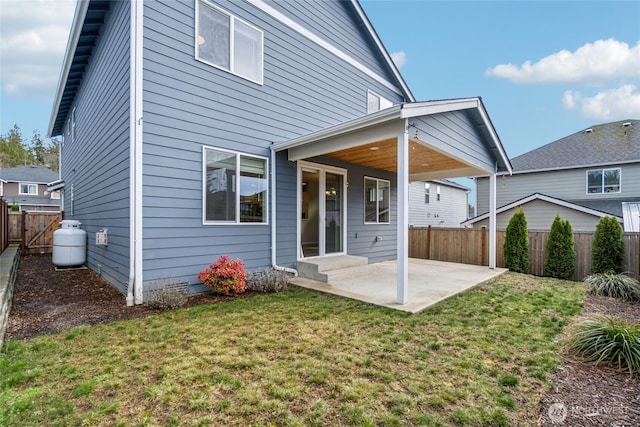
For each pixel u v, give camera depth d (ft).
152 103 16.24
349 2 28.60
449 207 77.10
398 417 7.04
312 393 7.94
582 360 9.85
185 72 17.52
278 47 22.59
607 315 14.64
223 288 17.15
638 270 22.13
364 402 7.57
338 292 17.94
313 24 25.41
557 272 24.61
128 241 16.06
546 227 42.55
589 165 45.60
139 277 15.69
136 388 8.11
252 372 8.94
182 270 17.29
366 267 24.22
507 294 18.33
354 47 29.63
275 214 21.98
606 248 22.80
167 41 16.84
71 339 11.21
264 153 21.47
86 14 19.69
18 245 36.73
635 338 9.66
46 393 7.86
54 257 25.23
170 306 15.05
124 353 10.11
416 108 15.67
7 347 10.37
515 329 12.49
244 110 20.35
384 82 33.27
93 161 24.53
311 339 11.32
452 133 19.89
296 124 23.73
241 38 20.30
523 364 9.59
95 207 24.02
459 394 7.95
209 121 18.54
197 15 18.06
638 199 41.91
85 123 27.53
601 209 40.45
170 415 7.06
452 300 16.78
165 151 16.70
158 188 16.42
